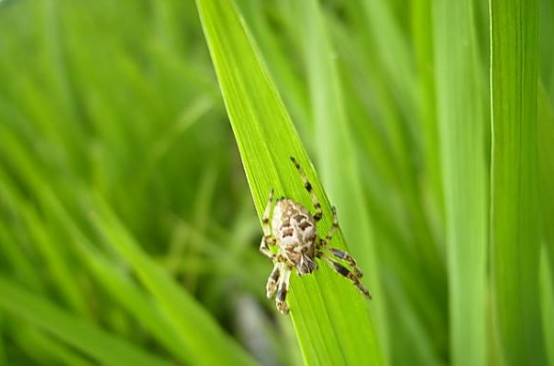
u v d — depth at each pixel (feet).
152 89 0.94
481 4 0.57
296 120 0.68
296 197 0.49
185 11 1.17
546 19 0.57
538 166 0.49
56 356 0.69
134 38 1.11
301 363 0.65
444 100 0.54
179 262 0.80
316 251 0.50
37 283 0.76
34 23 1.08
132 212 0.89
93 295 0.76
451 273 0.57
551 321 0.56
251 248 0.83
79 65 1.01
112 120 0.91
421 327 0.64
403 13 0.68
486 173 0.57
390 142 0.70
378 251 0.65
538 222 0.50
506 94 0.46
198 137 0.99
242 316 0.87
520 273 0.52
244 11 0.62
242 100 0.46
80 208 0.83
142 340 0.79
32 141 0.91
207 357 0.61
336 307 0.51
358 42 0.71
